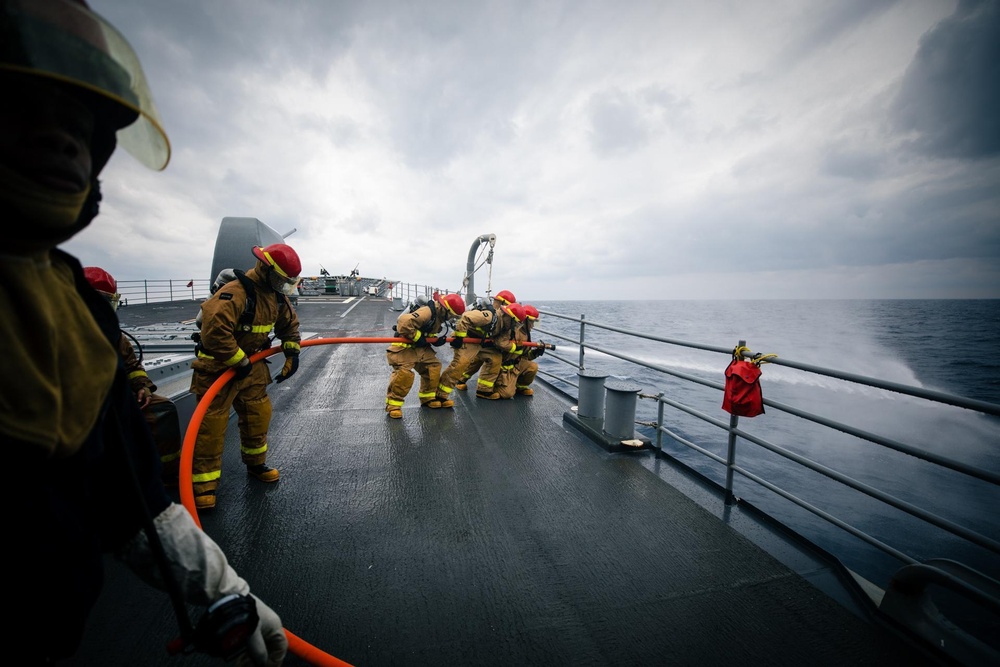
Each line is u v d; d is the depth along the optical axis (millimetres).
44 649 804
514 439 5062
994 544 1939
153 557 1011
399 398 5719
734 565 2834
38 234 715
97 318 937
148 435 1047
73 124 760
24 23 655
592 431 5039
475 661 2070
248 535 3055
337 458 4426
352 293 32094
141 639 2150
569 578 2684
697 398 17656
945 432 14664
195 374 3381
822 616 2400
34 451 710
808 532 6891
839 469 10266
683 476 4137
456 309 5984
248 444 3734
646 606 2459
